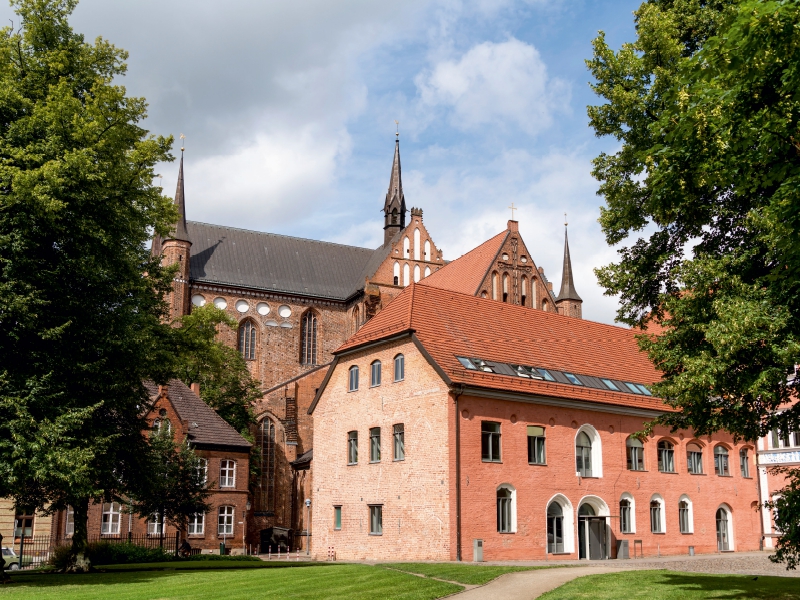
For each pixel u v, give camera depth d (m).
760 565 35.53
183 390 59.62
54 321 27.64
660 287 26.61
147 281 36.41
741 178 18.48
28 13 33.09
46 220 26.73
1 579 26.19
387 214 92.25
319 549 43.50
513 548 37.28
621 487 43.12
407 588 21.78
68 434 27.77
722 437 49.81
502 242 70.56
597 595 20.66
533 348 44.31
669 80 26.12
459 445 36.38
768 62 16.44
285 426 71.25
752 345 19.84
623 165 27.97
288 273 86.88
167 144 37.47
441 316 41.94
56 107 28.62
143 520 52.81
